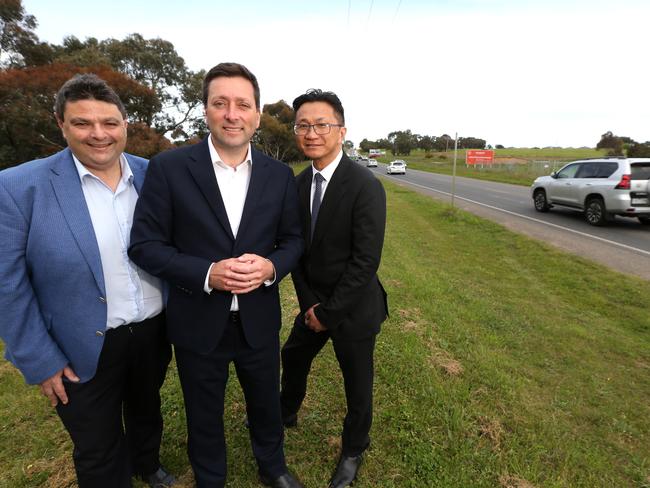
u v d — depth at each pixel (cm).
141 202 147
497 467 200
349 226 172
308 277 188
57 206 136
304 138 170
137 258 145
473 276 577
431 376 272
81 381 147
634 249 728
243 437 221
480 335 356
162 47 2919
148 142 2222
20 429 229
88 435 154
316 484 190
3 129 2002
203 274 142
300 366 210
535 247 732
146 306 162
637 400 278
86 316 143
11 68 2158
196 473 174
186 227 149
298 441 219
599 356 339
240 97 143
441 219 1060
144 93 2356
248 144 155
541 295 500
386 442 217
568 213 1143
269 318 168
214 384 166
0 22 2297
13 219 129
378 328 187
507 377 282
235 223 156
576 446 222
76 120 134
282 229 171
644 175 893
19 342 134
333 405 248
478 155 4028
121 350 157
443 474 195
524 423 237
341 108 170
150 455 186
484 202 1412
